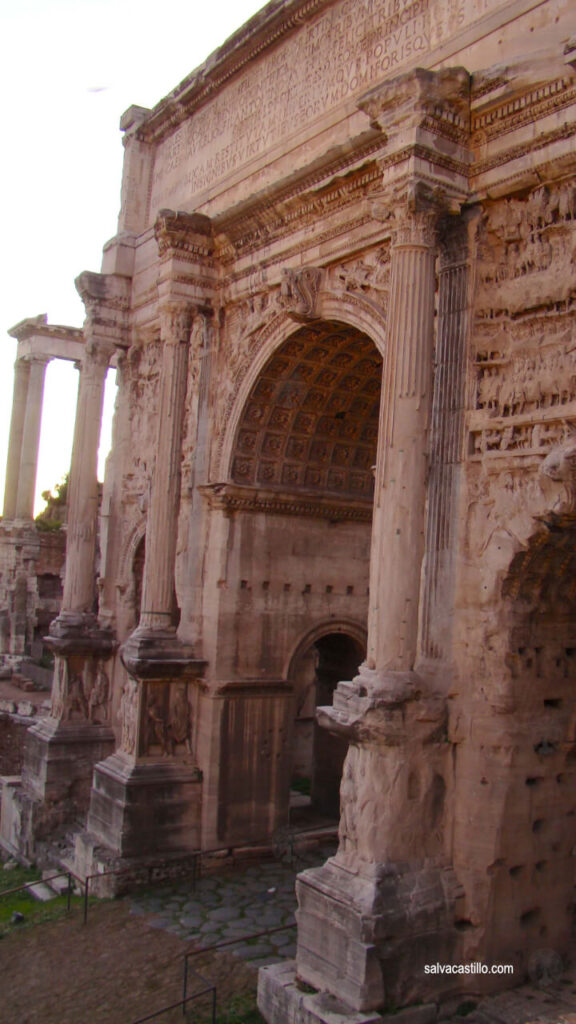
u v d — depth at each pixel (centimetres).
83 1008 1412
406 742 1351
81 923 1725
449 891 1343
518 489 1355
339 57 1836
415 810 1351
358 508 2211
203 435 2133
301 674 2994
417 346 1389
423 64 1600
